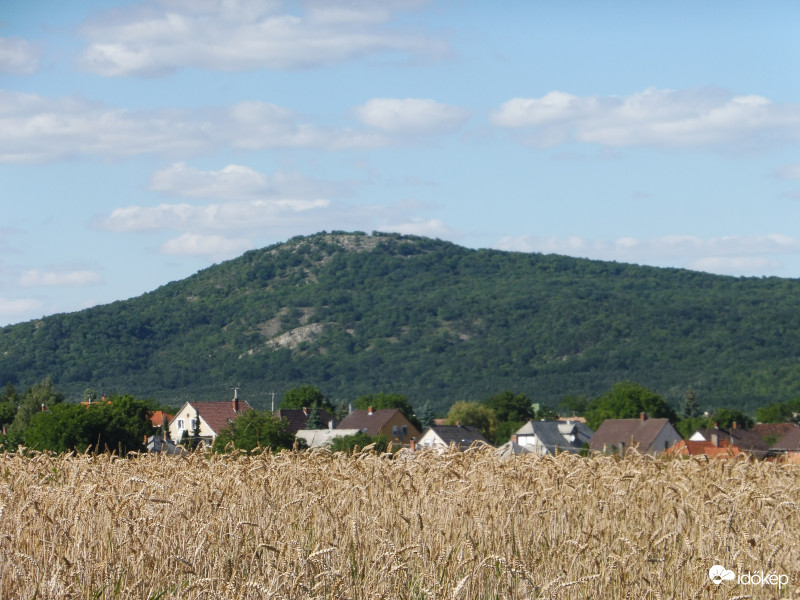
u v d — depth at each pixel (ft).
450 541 44.70
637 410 406.41
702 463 69.05
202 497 48.91
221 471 57.98
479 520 45.44
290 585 35.14
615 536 49.06
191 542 40.83
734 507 49.42
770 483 64.23
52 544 38.96
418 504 50.08
